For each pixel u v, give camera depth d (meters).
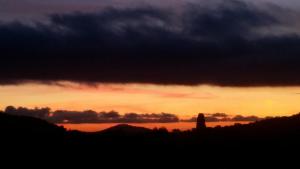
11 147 65.69
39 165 62.03
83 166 63.62
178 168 65.38
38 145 68.12
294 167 64.75
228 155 69.81
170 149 72.00
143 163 66.12
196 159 68.25
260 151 71.31
